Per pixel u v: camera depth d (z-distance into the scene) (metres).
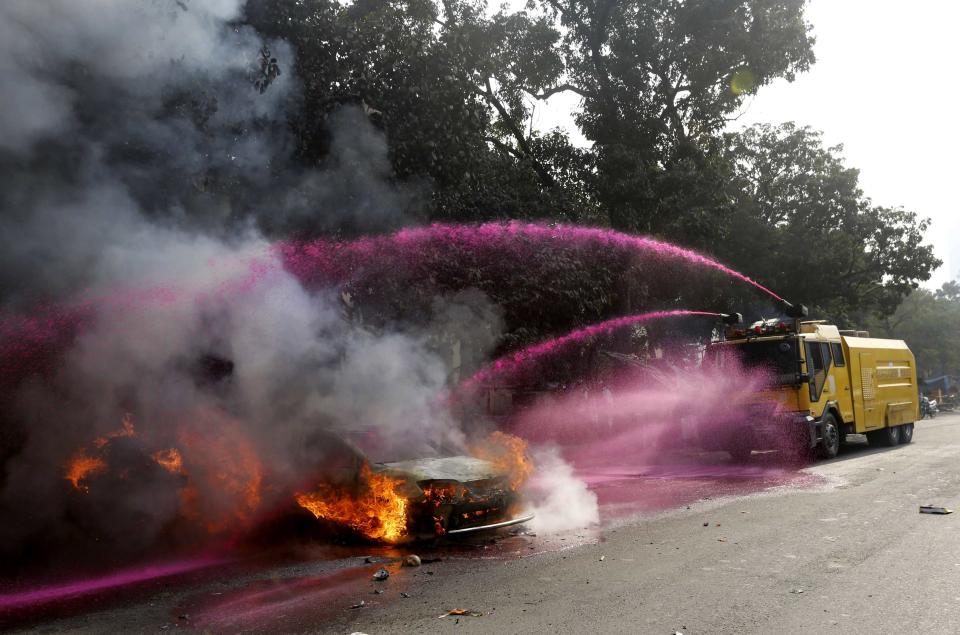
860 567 5.69
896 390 17.09
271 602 5.28
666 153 21.39
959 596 4.85
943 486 9.98
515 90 21.41
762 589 5.14
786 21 20.28
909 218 34.75
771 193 32.16
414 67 11.02
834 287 32.69
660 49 20.84
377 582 5.75
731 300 27.36
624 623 4.46
